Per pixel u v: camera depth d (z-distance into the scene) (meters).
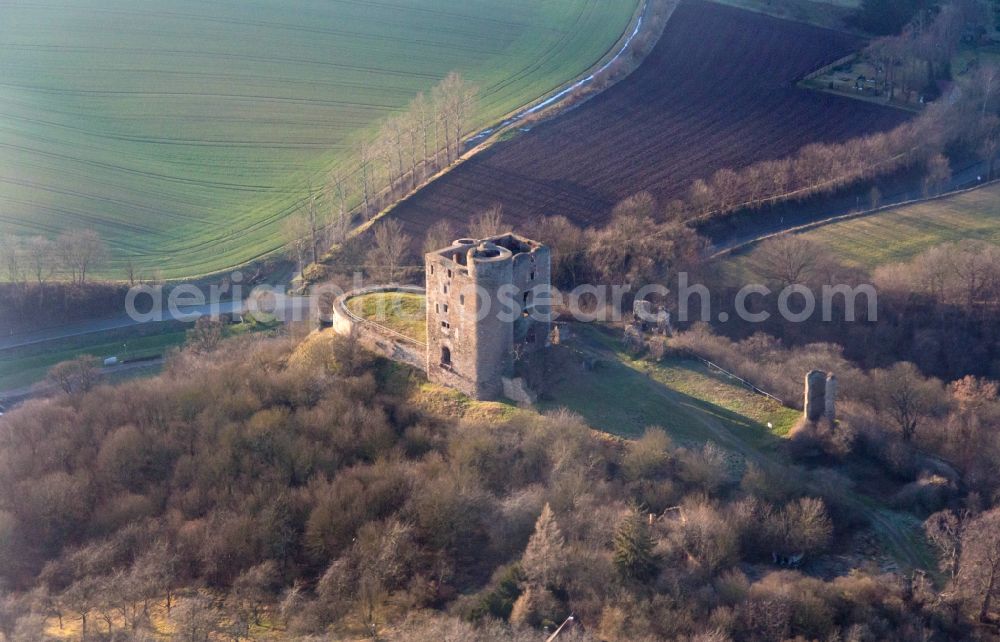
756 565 120.19
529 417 138.38
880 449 139.62
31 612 112.88
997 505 130.25
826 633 109.31
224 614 114.12
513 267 142.62
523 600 112.06
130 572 117.94
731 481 131.38
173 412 148.12
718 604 111.75
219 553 121.44
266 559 121.31
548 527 116.25
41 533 128.75
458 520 122.81
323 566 121.94
